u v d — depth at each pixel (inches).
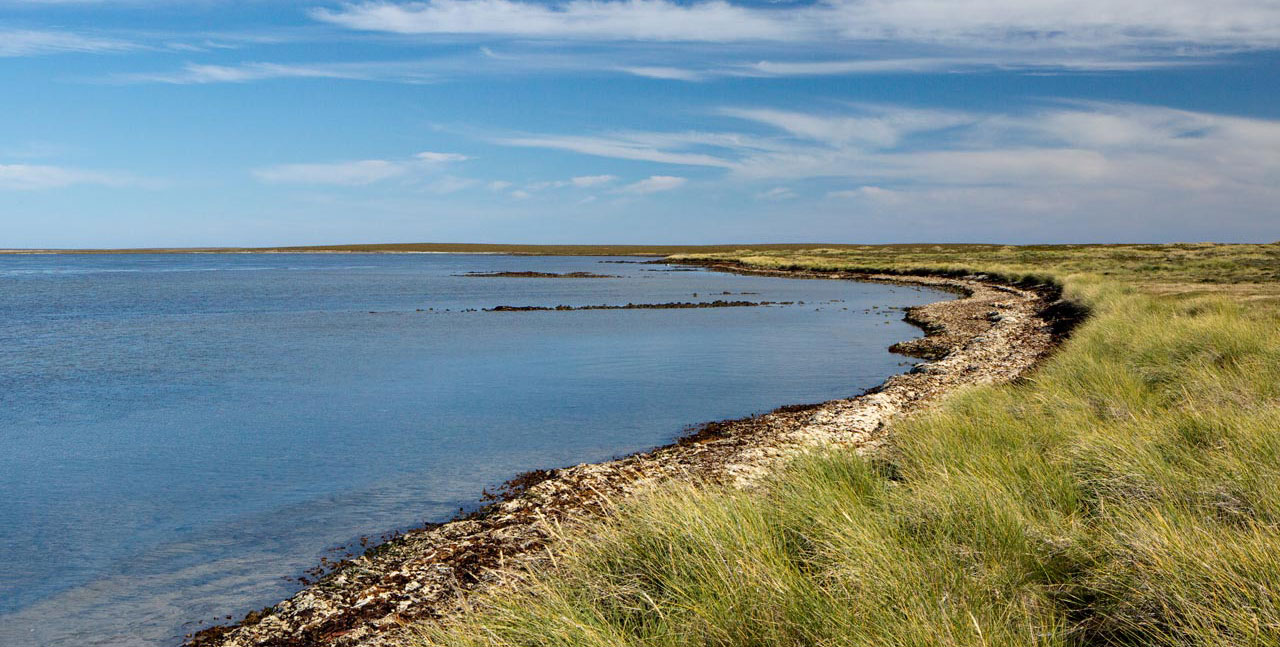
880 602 172.2
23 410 697.6
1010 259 3587.6
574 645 173.3
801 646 165.2
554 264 6407.5
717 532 217.0
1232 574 161.9
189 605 301.7
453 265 6323.8
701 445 529.7
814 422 572.7
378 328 1456.7
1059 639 159.3
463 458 521.0
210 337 1314.0
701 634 174.2
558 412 676.7
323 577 325.1
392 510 413.1
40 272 5044.3
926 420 414.3
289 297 2443.4
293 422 641.0
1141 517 214.4
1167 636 155.0
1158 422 339.0
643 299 2235.5
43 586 320.2
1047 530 215.5
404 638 258.8
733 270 4347.9
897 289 2536.9
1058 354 729.6
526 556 319.9
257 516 405.4
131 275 4500.5
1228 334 570.9
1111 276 1806.1
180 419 655.1
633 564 221.1
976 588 182.2
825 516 230.7
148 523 395.9
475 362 997.8
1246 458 253.6
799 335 1289.4
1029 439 355.9
